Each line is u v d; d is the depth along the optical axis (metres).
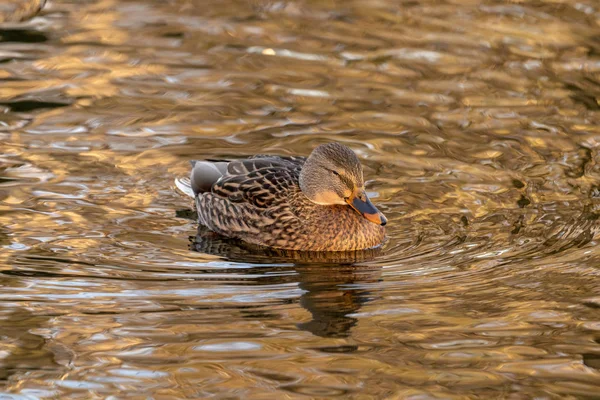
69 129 16.02
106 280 11.65
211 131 16.19
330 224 13.05
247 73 18.48
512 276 11.74
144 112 16.75
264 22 21.19
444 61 19.20
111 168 14.89
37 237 12.75
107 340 10.12
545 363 9.63
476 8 22.30
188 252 12.77
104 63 18.77
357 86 18.02
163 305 11.00
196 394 9.12
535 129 16.33
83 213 13.56
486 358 9.74
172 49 19.53
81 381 9.32
